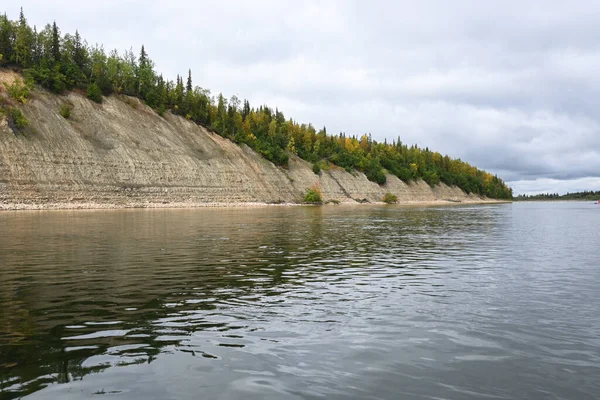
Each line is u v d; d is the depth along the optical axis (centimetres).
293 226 3884
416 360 750
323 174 14312
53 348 789
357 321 977
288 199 11694
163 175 8831
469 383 660
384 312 1053
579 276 1538
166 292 1241
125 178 8100
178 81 13462
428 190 19588
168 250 2147
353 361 743
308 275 1534
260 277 1484
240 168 10969
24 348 789
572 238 3002
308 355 769
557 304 1134
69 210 6350
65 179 7144
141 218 4712
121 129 9150
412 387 645
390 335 880
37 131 7362
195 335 870
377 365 727
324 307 1095
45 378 665
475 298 1202
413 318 1002
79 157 7631
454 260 1928
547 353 784
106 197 7500
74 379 662
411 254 2122
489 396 616
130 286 1316
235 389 634
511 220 5356
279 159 12975
